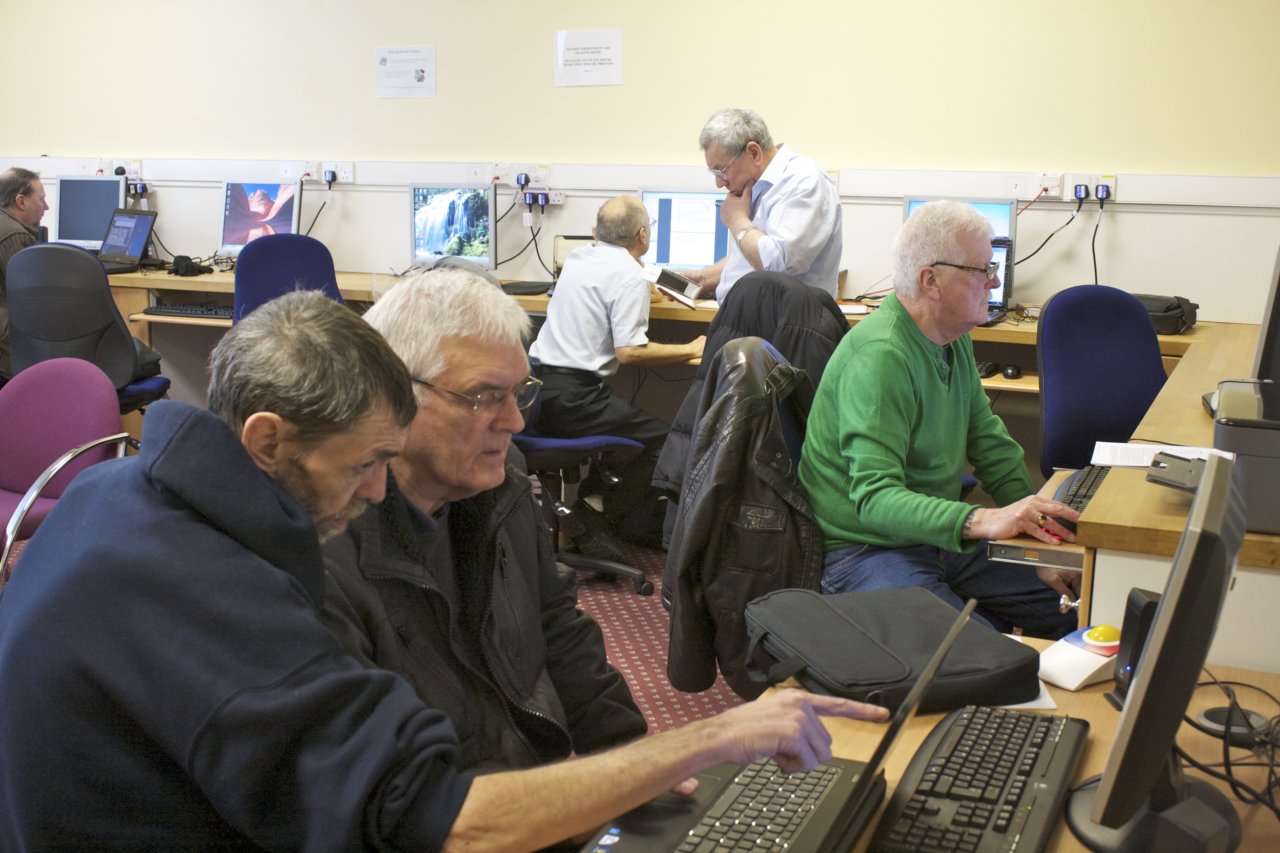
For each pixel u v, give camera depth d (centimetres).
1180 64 423
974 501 465
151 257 580
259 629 99
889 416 227
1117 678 150
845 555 230
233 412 105
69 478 296
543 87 506
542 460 373
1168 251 435
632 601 372
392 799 98
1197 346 379
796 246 387
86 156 586
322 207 549
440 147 527
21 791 100
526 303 462
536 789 104
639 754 110
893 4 452
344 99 537
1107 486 198
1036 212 447
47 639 99
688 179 491
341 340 104
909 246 230
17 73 589
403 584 134
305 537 105
